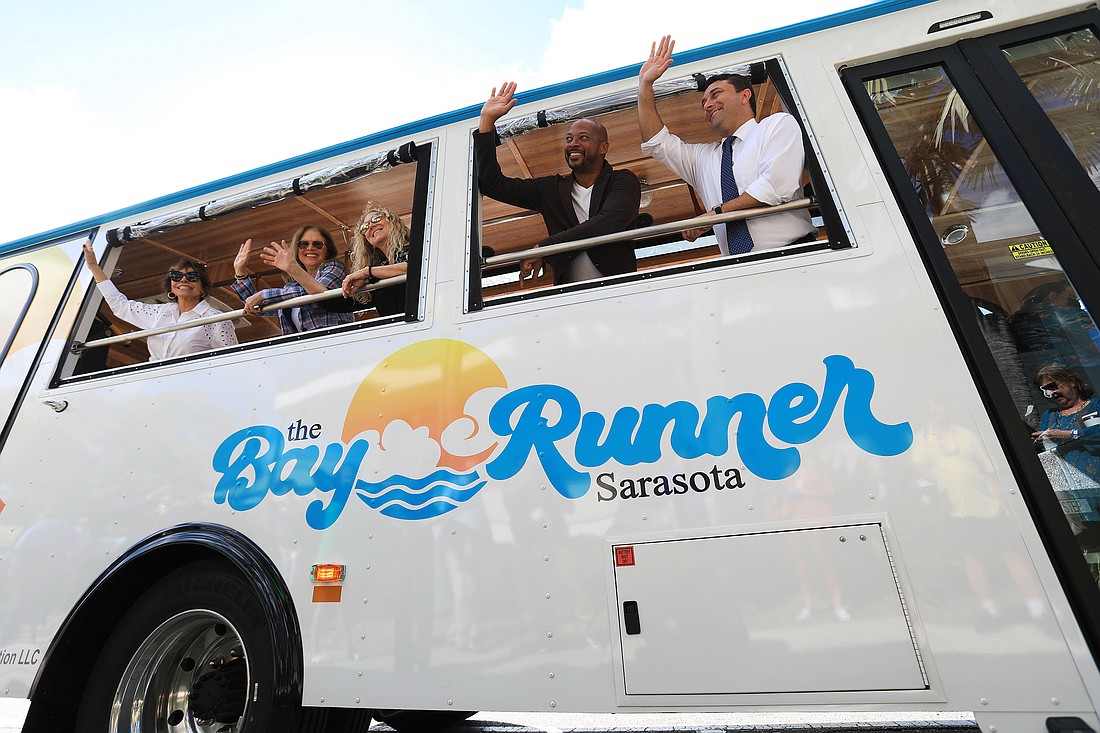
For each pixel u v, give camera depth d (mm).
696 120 2723
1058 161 1802
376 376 2078
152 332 2521
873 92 2078
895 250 1765
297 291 2607
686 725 3316
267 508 2008
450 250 2221
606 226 2250
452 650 1672
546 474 1770
